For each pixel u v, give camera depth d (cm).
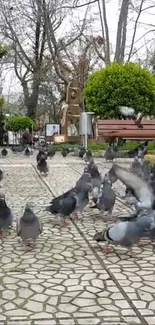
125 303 171
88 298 176
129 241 227
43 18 1343
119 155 838
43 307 167
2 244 254
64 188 467
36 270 210
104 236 231
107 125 805
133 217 237
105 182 311
